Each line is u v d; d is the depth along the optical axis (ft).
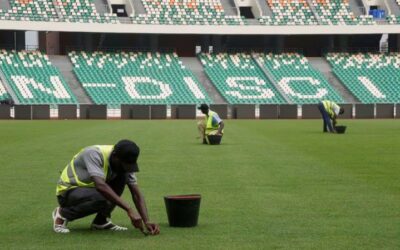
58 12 196.24
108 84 190.90
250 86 199.31
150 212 35.14
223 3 212.84
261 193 41.83
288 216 33.94
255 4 211.61
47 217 33.65
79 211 29.63
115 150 28.68
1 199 39.47
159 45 213.87
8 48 200.13
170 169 54.95
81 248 26.78
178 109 175.63
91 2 202.28
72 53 200.85
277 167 56.44
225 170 54.24
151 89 192.24
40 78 186.50
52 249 26.66
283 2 215.72
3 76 183.83
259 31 205.98
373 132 109.81
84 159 29.04
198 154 68.13
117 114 177.78
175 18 204.95
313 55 222.48
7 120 157.99
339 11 214.48
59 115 169.58
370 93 200.34
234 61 209.77
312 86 201.77
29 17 192.54
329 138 93.71
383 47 224.33
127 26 198.29
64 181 29.68
